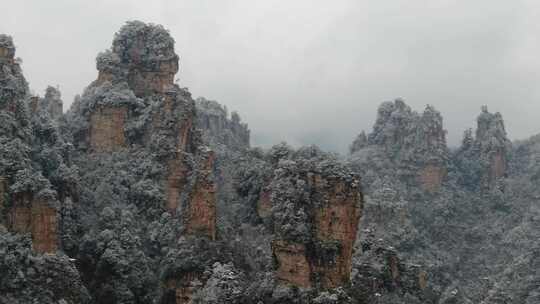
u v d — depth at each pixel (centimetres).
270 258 11856
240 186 14125
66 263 10850
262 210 13150
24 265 10531
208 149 12925
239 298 11056
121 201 13125
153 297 11738
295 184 11812
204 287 11244
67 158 13250
